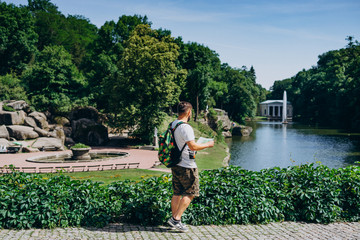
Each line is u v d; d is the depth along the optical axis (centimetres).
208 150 3325
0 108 2989
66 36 6800
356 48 7694
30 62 5431
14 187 513
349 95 7825
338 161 2989
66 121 3462
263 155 3403
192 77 5631
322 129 7194
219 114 6072
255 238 471
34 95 4116
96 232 470
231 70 9769
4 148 2583
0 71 5088
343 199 590
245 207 546
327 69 10644
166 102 3491
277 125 8994
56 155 2495
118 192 539
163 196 529
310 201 573
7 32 4869
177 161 448
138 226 507
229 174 598
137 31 3778
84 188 516
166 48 3400
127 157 2578
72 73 4544
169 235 469
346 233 514
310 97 11025
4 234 444
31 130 2931
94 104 4466
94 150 2972
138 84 3397
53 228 480
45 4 7844
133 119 3350
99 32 5503
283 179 603
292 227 535
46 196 490
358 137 5256
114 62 5194
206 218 525
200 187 539
